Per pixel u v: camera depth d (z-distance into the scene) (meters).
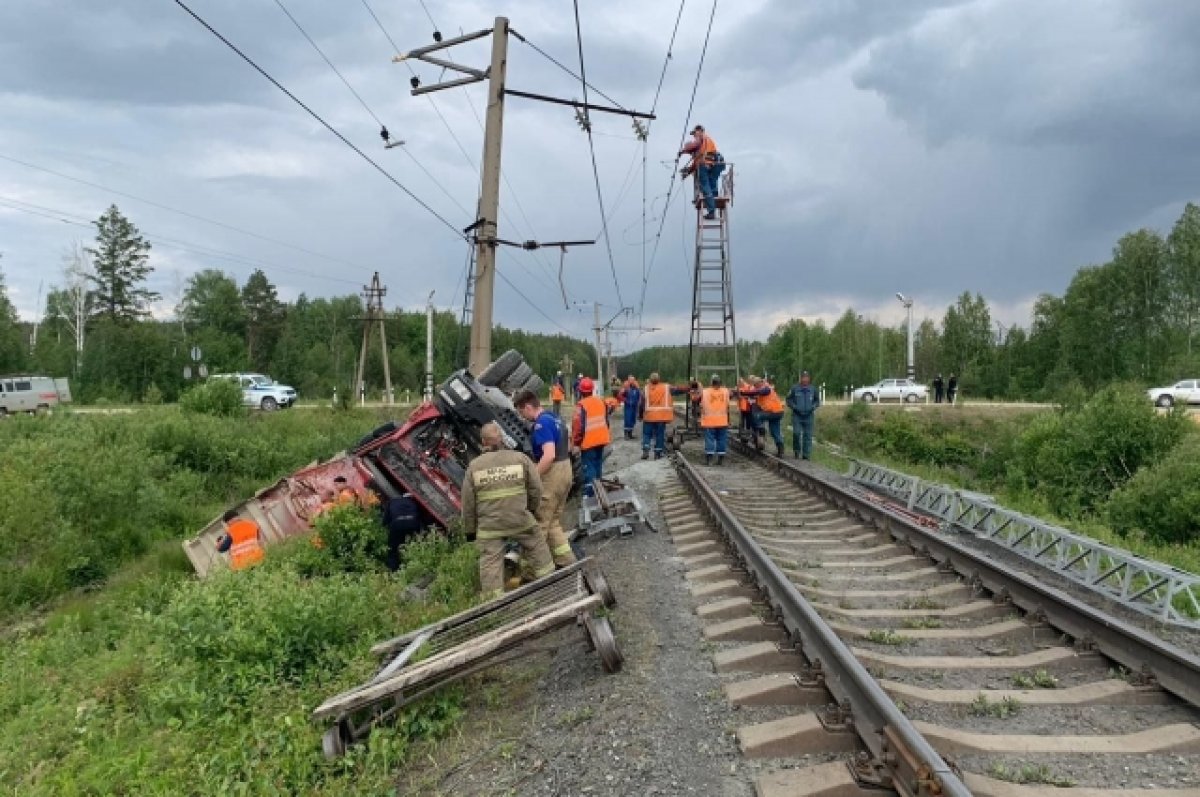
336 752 4.75
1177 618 6.46
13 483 12.76
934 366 90.88
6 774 5.27
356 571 9.25
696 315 21.44
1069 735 4.12
